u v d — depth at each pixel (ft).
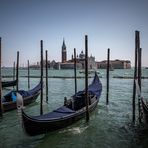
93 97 55.21
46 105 68.85
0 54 49.73
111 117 51.39
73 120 42.34
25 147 34.17
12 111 56.59
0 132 40.86
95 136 38.60
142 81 181.06
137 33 42.93
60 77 231.91
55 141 36.50
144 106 40.93
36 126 35.45
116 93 100.83
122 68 655.35
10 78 231.91
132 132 40.55
